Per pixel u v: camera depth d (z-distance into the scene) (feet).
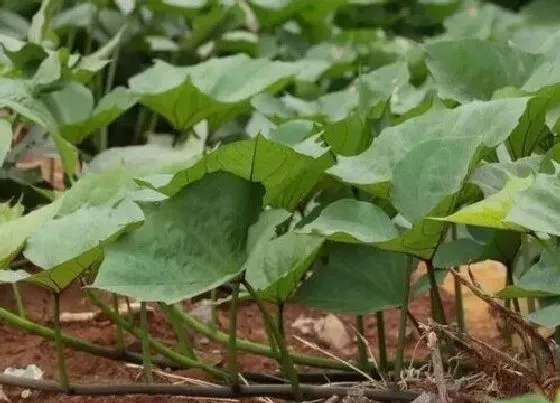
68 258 3.55
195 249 3.62
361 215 3.61
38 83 4.55
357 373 4.20
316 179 3.92
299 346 4.76
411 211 3.62
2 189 4.79
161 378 4.27
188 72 4.83
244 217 3.66
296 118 4.66
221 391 3.83
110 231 3.56
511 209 3.31
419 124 3.77
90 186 3.92
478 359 3.72
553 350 3.75
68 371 4.41
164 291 3.52
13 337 4.67
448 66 4.39
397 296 3.91
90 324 4.81
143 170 4.00
